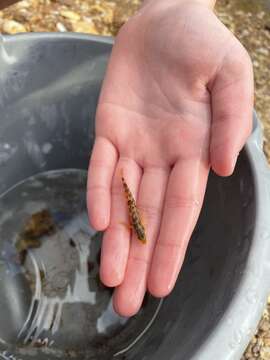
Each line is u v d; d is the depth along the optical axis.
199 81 0.26
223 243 0.27
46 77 0.33
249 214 0.25
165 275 0.24
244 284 0.22
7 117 0.34
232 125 0.24
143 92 0.29
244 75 0.25
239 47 0.25
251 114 0.24
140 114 0.28
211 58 0.26
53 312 0.32
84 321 0.31
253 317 0.21
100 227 0.26
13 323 0.31
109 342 0.30
